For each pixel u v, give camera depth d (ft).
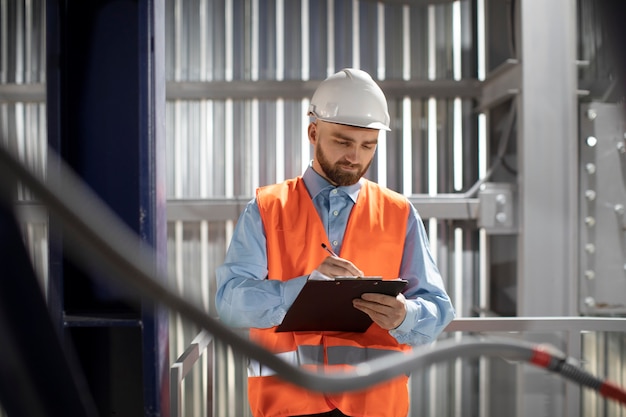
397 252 7.27
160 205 6.82
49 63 6.58
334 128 7.17
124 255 1.30
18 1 15.19
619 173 14.58
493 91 15.05
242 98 15.51
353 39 15.58
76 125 6.95
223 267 7.11
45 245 14.62
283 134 15.69
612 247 14.52
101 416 7.02
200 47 15.49
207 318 1.48
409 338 6.95
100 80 6.94
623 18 14.90
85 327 7.00
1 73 15.31
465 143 15.81
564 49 13.67
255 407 6.97
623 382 14.67
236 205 14.49
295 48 15.56
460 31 15.62
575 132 13.79
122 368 7.02
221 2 15.40
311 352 7.00
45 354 1.67
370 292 6.40
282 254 7.13
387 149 15.76
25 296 1.59
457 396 15.15
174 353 15.03
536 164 13.78
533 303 13.83
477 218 14.48
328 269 6.47
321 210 7.43
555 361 2.67
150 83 6.50
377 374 1.83
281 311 6.65
